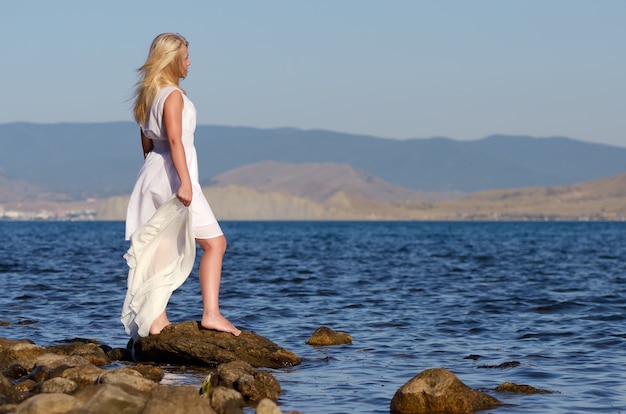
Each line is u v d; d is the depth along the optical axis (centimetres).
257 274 2464
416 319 1393
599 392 814
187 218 872
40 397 639
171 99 858
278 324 1324
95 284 2000
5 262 2912
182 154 861
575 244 5788
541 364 966
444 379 746
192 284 2027
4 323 1270
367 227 14712
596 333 1224
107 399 643
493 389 819
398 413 729
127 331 939
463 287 2047
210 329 927
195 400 649
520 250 4644
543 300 1703
